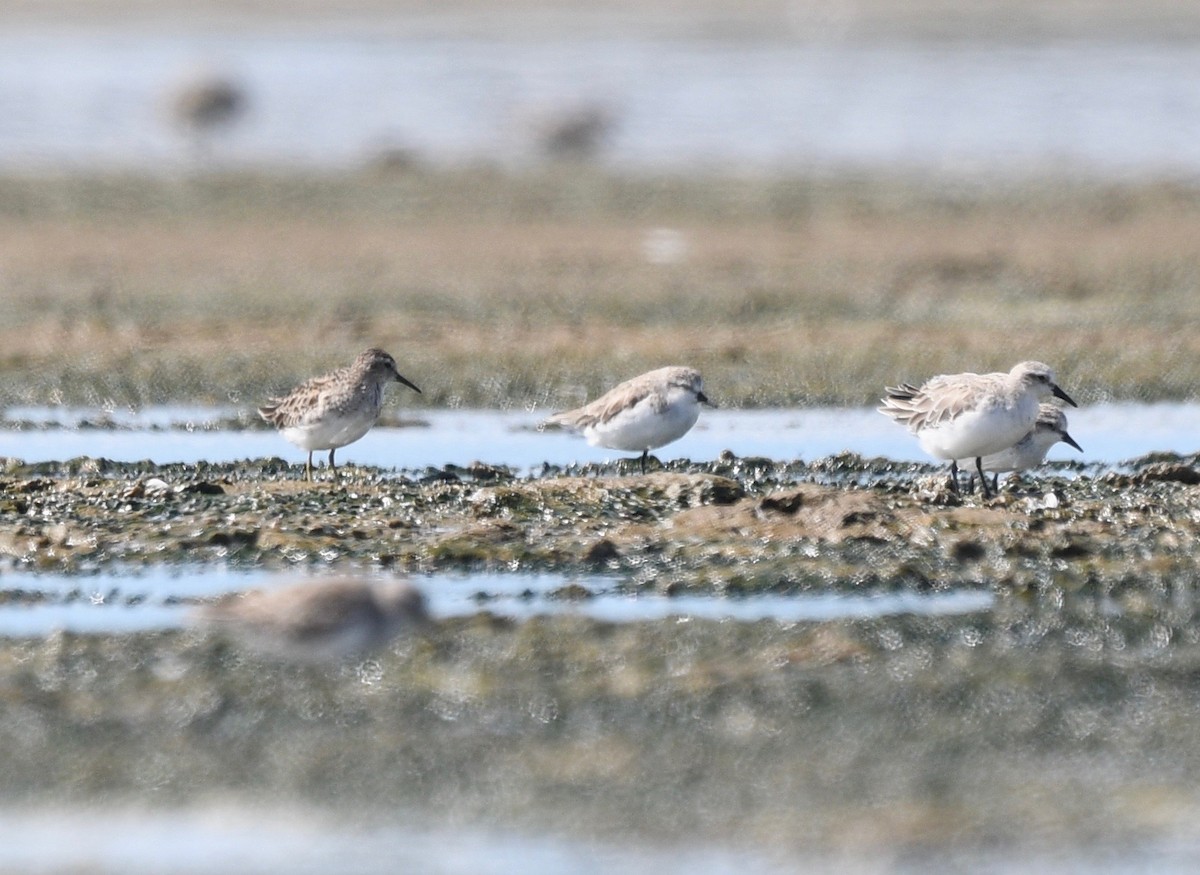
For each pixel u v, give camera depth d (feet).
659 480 51.49
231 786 33.24
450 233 108.27
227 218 113.91
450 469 55.57
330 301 87.35
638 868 30.37
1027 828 31.53
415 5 246.47
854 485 53.72
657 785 33.12
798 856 30.66
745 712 35.94
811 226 109.50
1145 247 98.78
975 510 48.57
